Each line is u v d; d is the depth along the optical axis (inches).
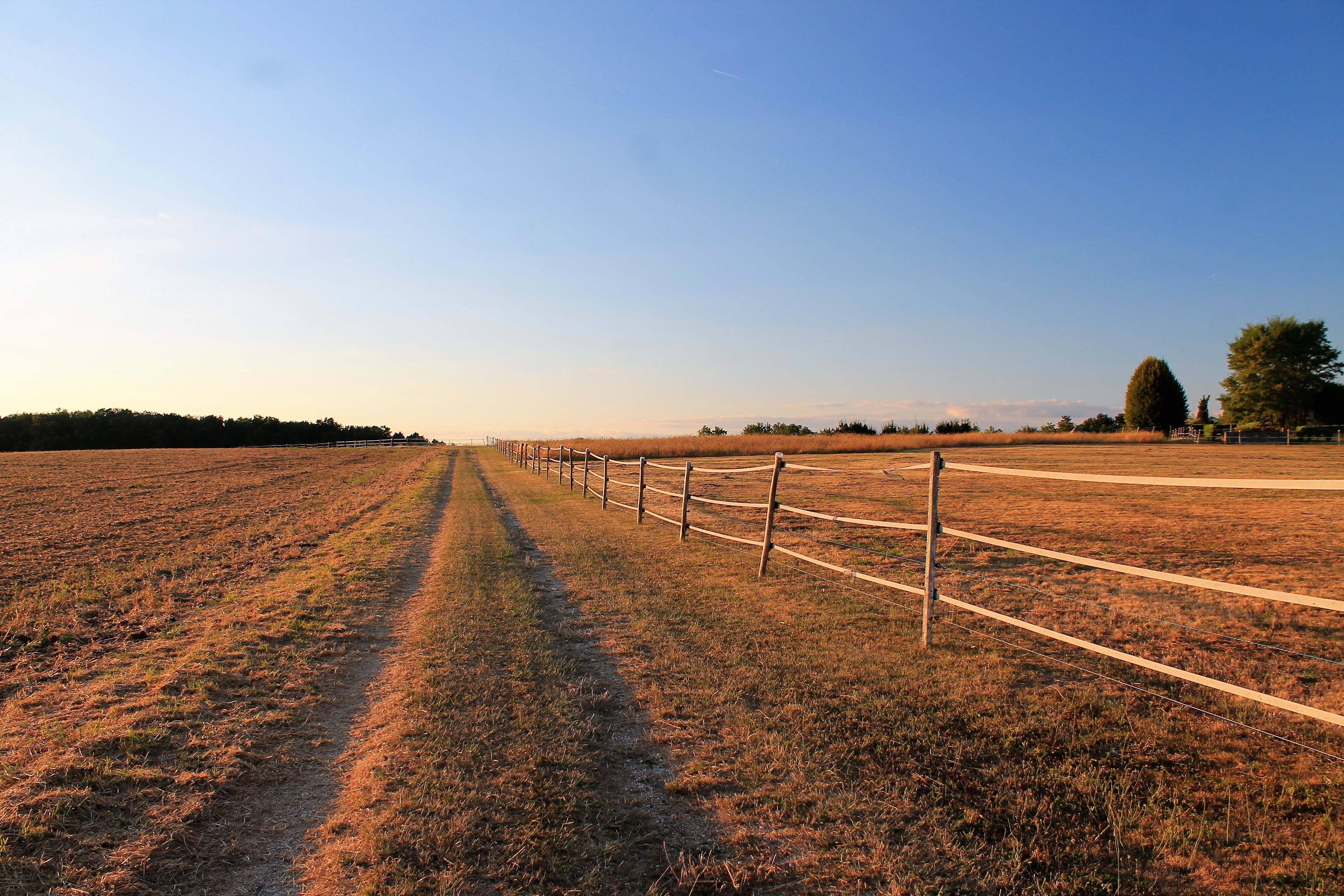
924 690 184.5
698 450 1716.3
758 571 340.2
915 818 125.6
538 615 267.1
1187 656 211.2
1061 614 257.3
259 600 295.6
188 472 1288.1
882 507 577.6
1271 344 2229.3
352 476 1198.3
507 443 1964.8
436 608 278.5
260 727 165.9
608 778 141.9
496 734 160.1
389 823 122.4
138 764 143.6
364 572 353.1
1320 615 249.6
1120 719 164.6
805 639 230.8
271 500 781.3
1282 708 152.4
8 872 106.5
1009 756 148.6
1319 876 107.5
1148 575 154.0
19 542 474.0
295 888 106.7
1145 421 2647.6
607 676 201.8
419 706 176.9
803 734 159.8
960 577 319.0
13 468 1318.9
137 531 533.3
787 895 105.0
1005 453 1628.9
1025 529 449.7
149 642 240.4
